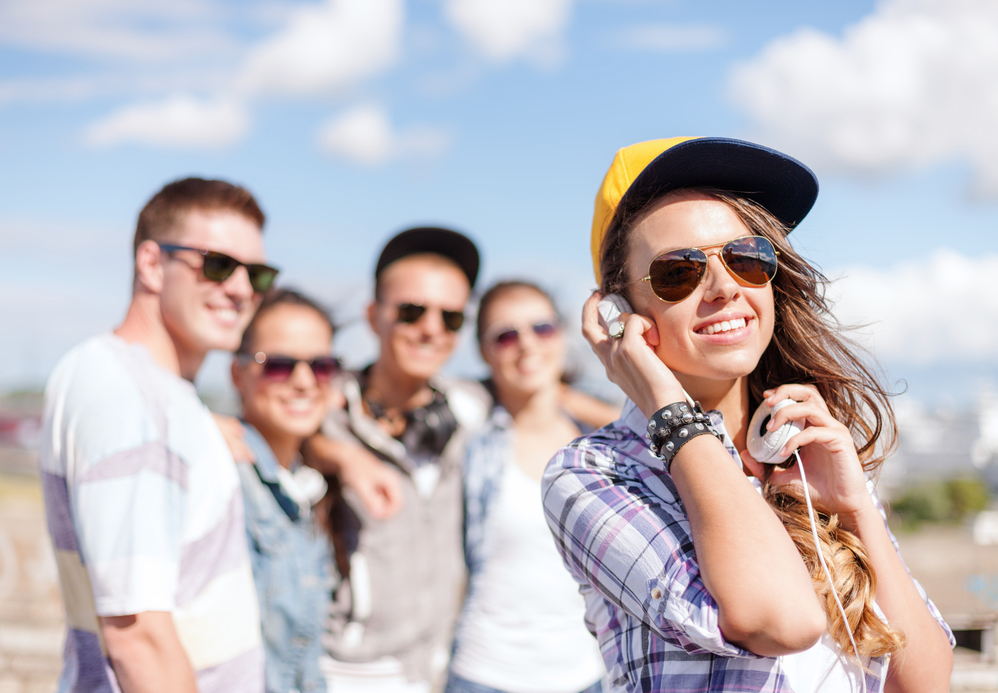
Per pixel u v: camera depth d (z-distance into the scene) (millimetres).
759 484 1426
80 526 1648
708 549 1128
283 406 2740
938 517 20875
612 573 1228
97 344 1868
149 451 1694
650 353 1315
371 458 2914
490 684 2881
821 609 1090
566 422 3514
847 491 1339
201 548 1819
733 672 1169
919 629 1315
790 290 1436
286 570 2318
